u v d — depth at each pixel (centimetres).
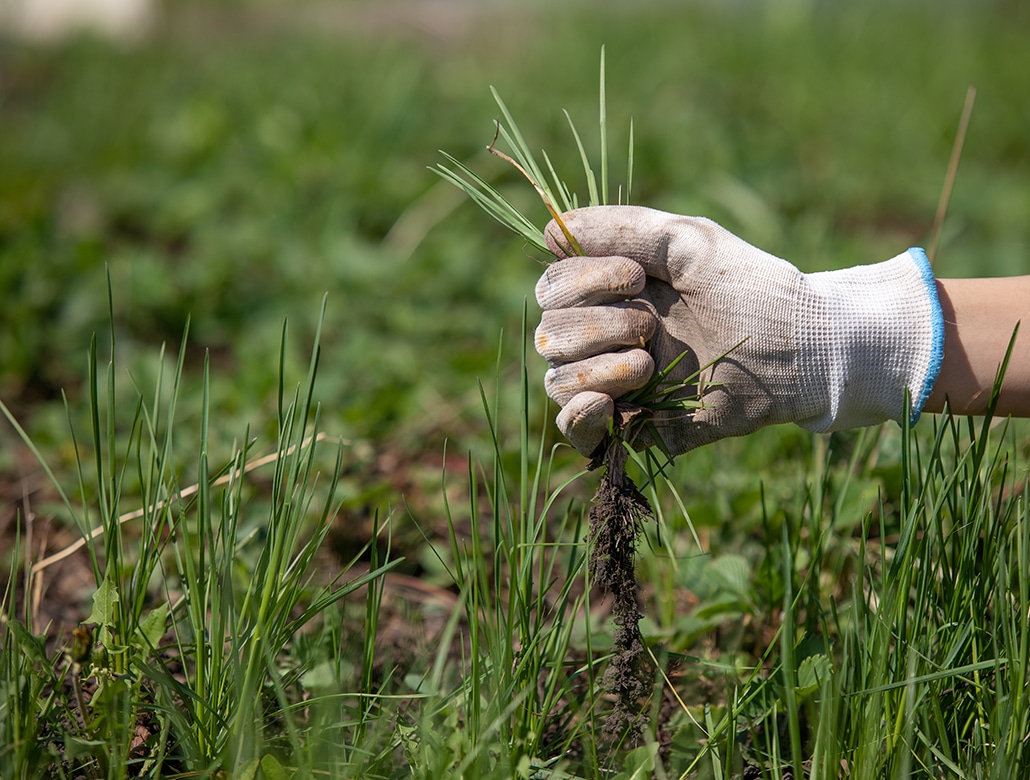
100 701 76
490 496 80
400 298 154
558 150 209
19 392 133
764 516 91
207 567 85
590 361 79
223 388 124
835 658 83
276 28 416
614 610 81
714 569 92
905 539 78
